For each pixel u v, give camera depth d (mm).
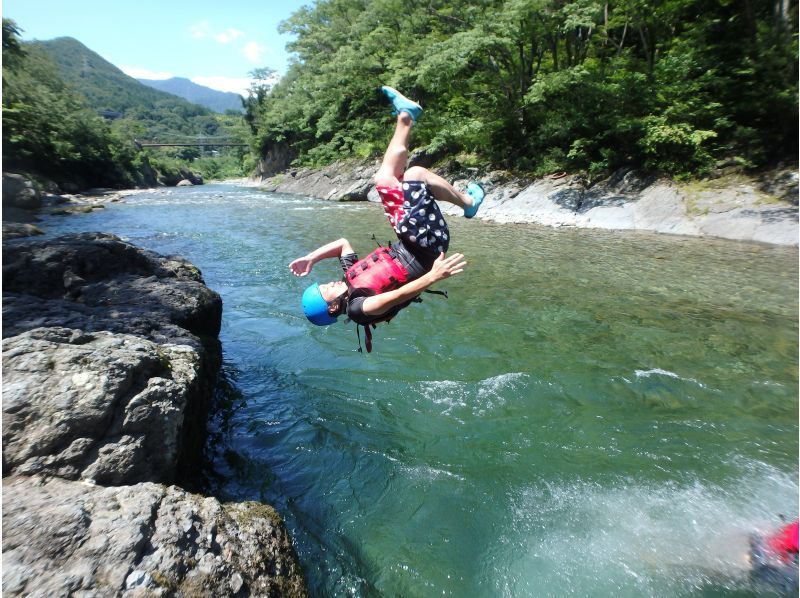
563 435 5156
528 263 12125
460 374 6434
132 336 4332
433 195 3133
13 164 36500
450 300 9227
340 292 3217
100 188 46406
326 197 31984
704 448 4941
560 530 3924
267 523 3303
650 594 3352
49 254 6598
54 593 2238
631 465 4703
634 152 19828
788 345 7238
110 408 3389
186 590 2502
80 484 3039
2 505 2643
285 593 2920
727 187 16938
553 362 6730
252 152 58781
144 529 2674
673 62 18562
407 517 4055
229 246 14883
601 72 20859
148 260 7742
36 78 48344
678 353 6992
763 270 11328
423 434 5195
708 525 3967
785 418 5449
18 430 3102
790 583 3396
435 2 26016
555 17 19984
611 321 8172
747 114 17875
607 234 16312
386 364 6746
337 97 37188
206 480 4352
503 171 23734
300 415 5520
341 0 39906
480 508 4156
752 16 18203
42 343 3590
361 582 3410
